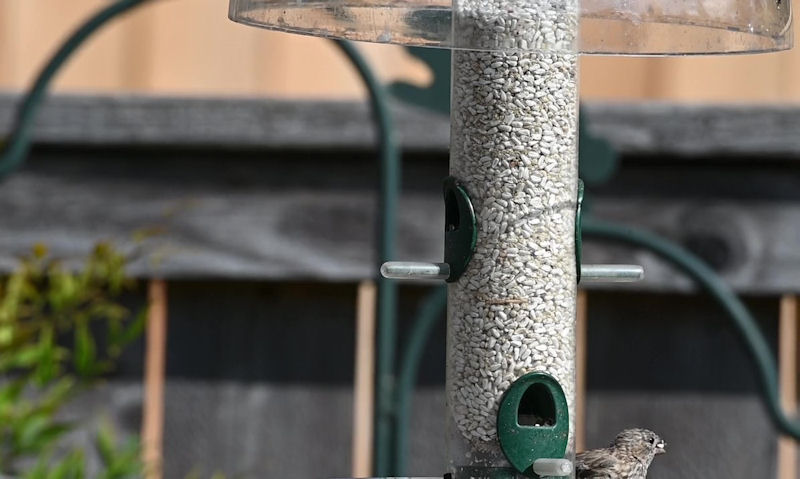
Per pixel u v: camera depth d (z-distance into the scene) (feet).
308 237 43.27
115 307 41.14
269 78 44.55
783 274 42.96
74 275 43.29
